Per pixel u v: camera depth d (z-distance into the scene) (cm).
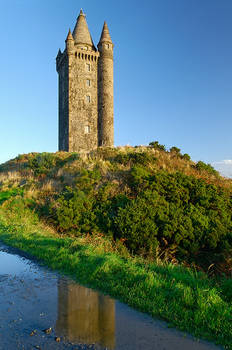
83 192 1523
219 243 1069
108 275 613
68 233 1241
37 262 763
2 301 492
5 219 1401
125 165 2003
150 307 470
